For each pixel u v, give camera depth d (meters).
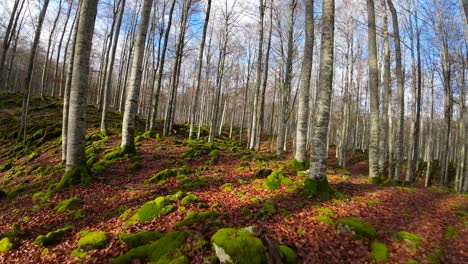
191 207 6.29
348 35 26.31
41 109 23.36
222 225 5.36
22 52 39.97
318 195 7.40
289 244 4.94
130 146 10.91
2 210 7.70
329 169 13.95
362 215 6.64
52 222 6.22
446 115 18.12
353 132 38.06
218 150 13.41
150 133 15.88
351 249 5.09
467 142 18.00
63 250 5.00
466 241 5.89
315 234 5.40
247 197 7.07
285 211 6.25
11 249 5.16
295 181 8.33
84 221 6.16
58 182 8.78
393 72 24.17
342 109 31.91
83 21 8.38
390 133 19.16
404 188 10.57
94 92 37.19
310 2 11.29
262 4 18.22
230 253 3.99
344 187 9.02
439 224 6.78
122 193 7.56
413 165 17.48
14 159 14.18
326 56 7.84
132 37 27.36
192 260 4.20
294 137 28.41
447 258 5.14
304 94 10.92
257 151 17.47
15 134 17.80
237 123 58.31
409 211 7.54
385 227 6.14
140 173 9.36
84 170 8.44
